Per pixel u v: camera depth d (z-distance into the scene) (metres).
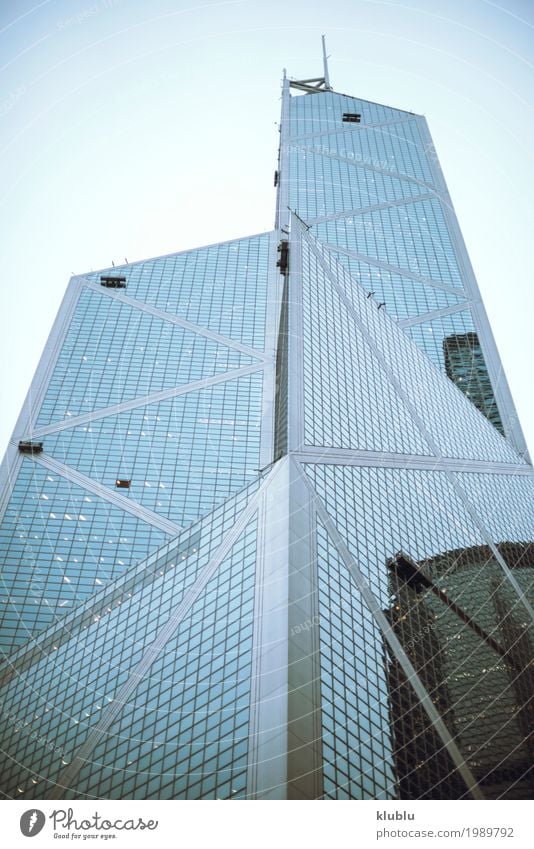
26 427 122.00
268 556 62.03
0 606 97.44
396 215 177.50
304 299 93.75
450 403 119.50
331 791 48.72
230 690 54.81
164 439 121.06
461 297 163.75
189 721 55.69
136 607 72.25
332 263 108.31
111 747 59.72
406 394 105.50
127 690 63.72
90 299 146.50
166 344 137.50
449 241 173.25
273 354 135.38
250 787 47.44
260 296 147.38
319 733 50.94
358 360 97.88
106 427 122.75
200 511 111.62
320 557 64.06
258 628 57.19
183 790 51.03
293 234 102.69
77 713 66.00
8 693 76.12
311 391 83.06
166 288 148.50
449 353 155.88
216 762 50.84
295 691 51.41
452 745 65.12
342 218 173.25
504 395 151.75
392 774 55.31
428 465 97.81
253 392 129.12
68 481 114.00
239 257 156.38
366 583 68.62
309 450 75.62
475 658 78.88
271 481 70.12
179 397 128.00
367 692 59.00
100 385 129.88
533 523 118.44
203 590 66.38
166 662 62.84
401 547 78.75
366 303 111.38
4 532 106.31
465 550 92.00
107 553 105.06
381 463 86.31
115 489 113.44
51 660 75.56
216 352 136.12
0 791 65.19
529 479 125.69
